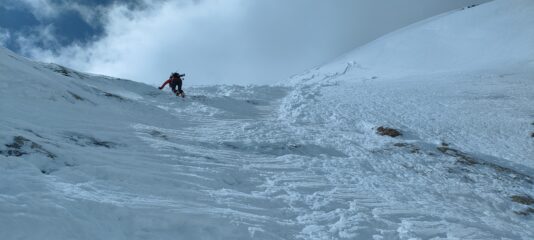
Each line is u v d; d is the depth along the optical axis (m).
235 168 10.38
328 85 31.31
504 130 18.67
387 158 13.84
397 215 8.61
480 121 19.88
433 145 15.65
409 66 49.75
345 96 25.19
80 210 5.60
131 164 8.92
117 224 5.61
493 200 11.22
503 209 10.86
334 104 22.38
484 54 47.16
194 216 6.36
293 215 7.99
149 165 9.12
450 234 7.81
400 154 14.39
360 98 24.52
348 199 9.34
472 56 47.66
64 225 5.04
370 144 15.34
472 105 22.81
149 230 5.73
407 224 8.14
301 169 11.55
